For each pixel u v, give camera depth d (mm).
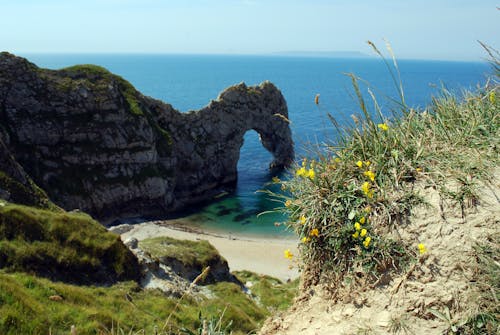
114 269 22859
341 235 5109
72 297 17500
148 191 65250
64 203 58156
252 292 32156
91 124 63344
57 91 62594
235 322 20656
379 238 4938
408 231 4887
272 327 5480
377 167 5461
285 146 90188
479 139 5480
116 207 62719
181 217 64750
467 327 4238
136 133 65938
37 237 21594
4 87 58812
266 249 49344
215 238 53656
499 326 4094
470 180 4945
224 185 79938
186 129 75500
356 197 5266
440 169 5219
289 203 5688
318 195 5441
